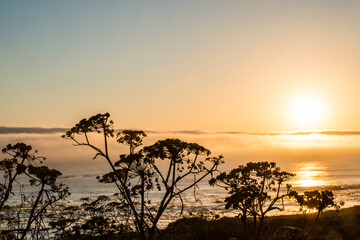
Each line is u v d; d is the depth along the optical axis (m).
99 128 16.72
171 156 16.95
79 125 16.59
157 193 142.00
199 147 16.89
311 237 23.80
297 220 31.06
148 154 16.83
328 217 30.36
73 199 138.00
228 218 33.59
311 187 175.12
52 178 17.56
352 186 175.50
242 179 18.59
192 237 25.02
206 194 156.00
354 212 31.56
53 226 21.38
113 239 21.95
